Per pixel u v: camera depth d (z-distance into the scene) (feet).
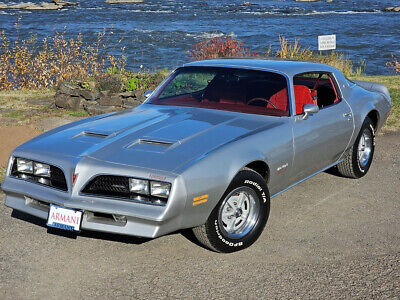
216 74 17.57
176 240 14.85
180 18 189.47
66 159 13.10
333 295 11.94
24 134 26.09
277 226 15.94
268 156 14.48
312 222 16.30
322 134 17.21
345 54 96.12
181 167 12.39
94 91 33.58
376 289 12.21
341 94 19.24
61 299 11.71
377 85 23.32
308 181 20.33
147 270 13.12
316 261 13.64
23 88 45.47
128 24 160.25
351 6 272.92
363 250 14.30
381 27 160.25
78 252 14.08
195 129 14.49
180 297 11.82
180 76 18.37
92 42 107.96
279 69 17.19
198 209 12.62
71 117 30.91
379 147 25.23
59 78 45.39
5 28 139.23
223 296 11.86
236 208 13.99
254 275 12.86
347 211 17.25
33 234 15.14
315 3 297.94
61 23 159.53
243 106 16.40
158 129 14.52
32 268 13.14
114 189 12.52
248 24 168.25
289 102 16.20
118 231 12.40
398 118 30.89
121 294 11.94
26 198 13.87
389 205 17.81
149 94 18.38
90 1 279.28
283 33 138.92
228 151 13.30
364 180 20.51
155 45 108.17
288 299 11.76
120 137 14.02
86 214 12.66
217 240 13.46
